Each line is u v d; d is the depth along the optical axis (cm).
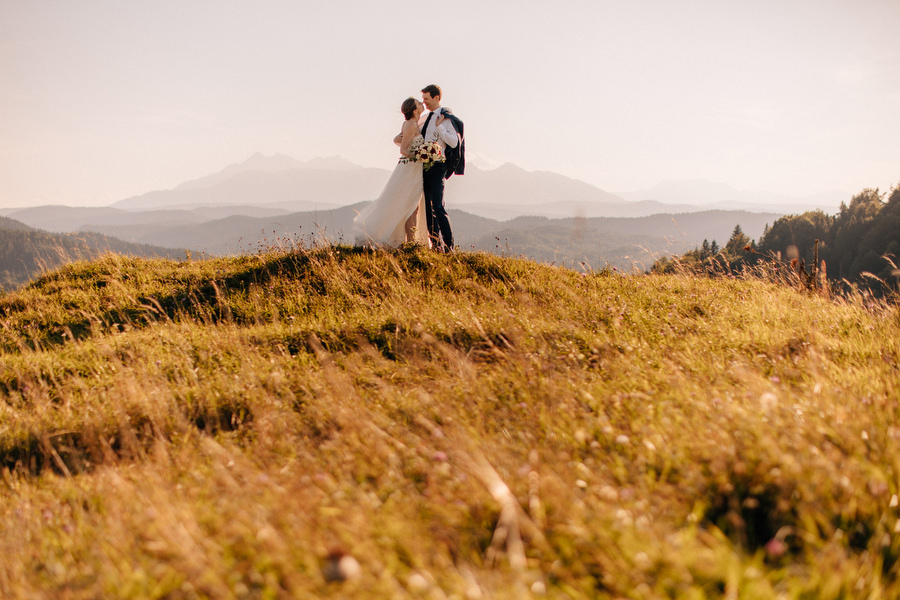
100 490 360
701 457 278
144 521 268
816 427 292
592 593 196
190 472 350
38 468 454
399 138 1009
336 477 304
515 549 210
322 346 650
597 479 269
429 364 529
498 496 229
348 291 861
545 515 239
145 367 588
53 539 300
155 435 453
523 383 433
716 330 604
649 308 737
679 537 212
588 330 606
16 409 553
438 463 295
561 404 373
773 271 1026
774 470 245
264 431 405
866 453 273
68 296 961
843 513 227
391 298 797
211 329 742
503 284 852
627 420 345
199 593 207
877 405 321
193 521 248
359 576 196
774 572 196
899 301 668
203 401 506
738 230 6606
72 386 597
